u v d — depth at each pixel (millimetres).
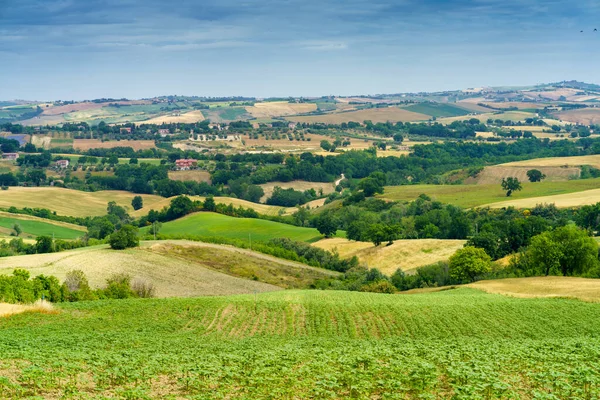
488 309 59406
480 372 29609
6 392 26734
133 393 26453
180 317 58594
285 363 33250
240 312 60812
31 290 69688
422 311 59281
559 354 35406
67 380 29766
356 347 41875
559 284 75625
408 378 29406
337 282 101312
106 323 54531
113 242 107062
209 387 29281
